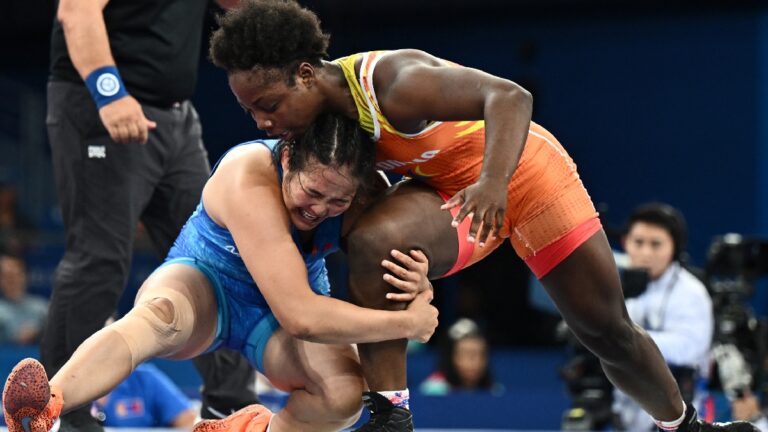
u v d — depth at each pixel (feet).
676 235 47.67
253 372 37.50
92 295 33.68
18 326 70.38
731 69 95.71
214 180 28.53
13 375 24.50
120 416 50.01
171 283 28.55
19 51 112.98
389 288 27.58
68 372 25.98
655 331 46.85
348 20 98.17
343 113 26.86
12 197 88.28
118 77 32.42
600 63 100.01
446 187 28.43
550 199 28.45
